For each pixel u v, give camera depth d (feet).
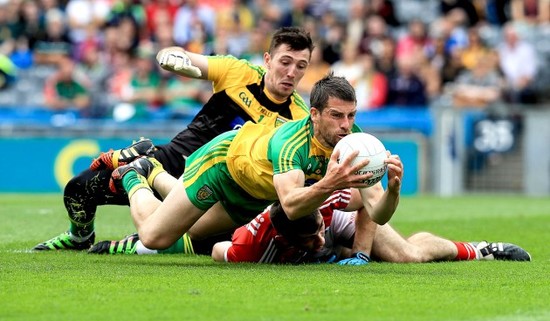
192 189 84.99
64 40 263.90
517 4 268.82
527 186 225.76
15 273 77.71
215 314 60.29
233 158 83.46
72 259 89.97
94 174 96.68
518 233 126.11
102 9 271.90
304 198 77.00
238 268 83.25
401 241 90.53
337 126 78.84
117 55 253.24
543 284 74.59
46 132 224.94
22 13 263.70
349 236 90.84
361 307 63.00
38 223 134.00
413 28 251.19
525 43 244.63
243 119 103.55
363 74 236.84
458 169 225.97
